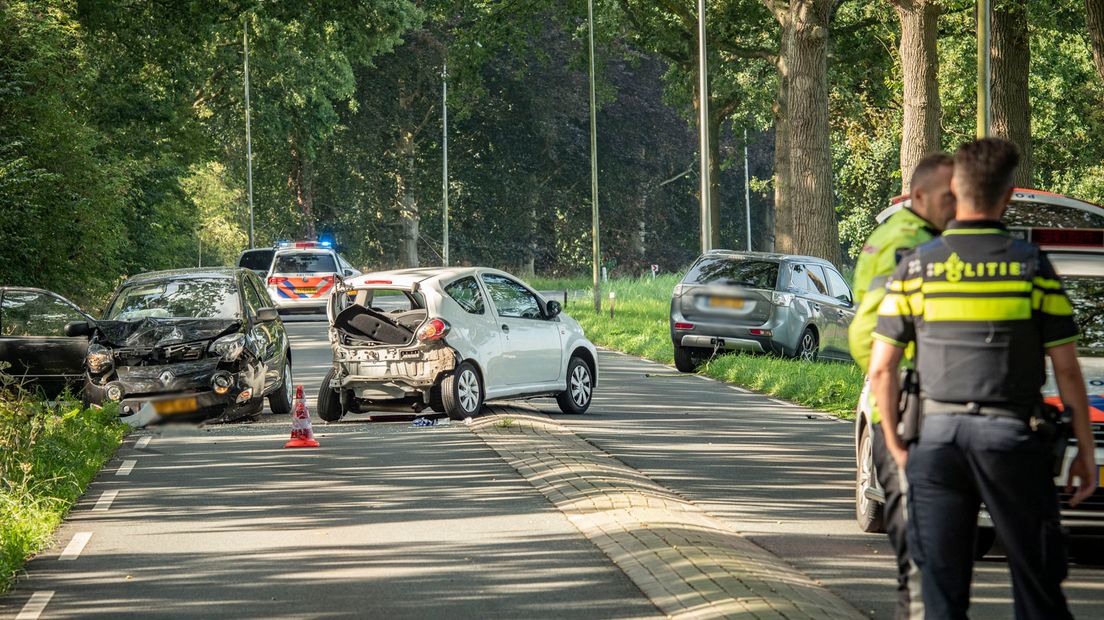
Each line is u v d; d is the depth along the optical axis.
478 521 26.12
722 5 111.75
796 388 51.38
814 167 86.31
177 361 42.75
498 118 179.88
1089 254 27.30
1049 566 13.27
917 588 14.33
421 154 186.88
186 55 120.50
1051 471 13.36
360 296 43.88
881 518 24.47
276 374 45.66
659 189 194.50
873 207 149.88
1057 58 124.62
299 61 157.50
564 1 125.00
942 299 13.51
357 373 42.56
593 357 47.00
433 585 20.89
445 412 42.88
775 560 22.23
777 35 114.25
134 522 26.59
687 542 22.75
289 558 22.98
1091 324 25.75
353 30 108.19
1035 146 127.06
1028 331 13.34
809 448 36.75
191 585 21.11
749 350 60.53
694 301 61.66
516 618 18.84
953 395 13.35
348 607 19.58
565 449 35.25
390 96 178.75
